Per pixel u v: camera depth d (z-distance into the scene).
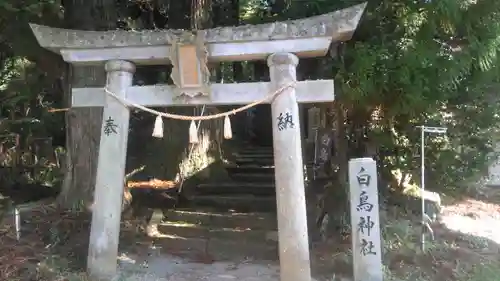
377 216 4.75
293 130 4.79
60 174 9.39
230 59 5.03
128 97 5.06
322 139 8.03
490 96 7.00
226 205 7.98
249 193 8.54
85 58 5.10
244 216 7.14
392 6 5.41
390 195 7.89
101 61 5.11
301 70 6.50
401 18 5.33
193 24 7.57
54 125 9.88
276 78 4.85
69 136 6.88
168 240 6.68
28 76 8.62
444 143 7.98
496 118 7.59
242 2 10.14
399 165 7.74
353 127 6.70
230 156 11.41
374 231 4.74
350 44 5.68
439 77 5.34
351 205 4.83
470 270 5.36
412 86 5.32
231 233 6.72
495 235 7.09
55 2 6.62
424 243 5.81
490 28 5.30
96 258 4.97
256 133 15.15
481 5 5.16
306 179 8.07
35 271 4.92
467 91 6.51
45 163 9.84
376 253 4.71
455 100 6.73
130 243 6.50
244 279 5.35
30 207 6.71
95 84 6.64
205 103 4.97
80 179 6.70
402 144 7.39
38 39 5.04
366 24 5.57
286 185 4.75
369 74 5.23
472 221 8.12
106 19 7.06
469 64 5.39
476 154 8.45
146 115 10.56
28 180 9.30
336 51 5.75
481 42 5.32
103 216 4.99
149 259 6.08
